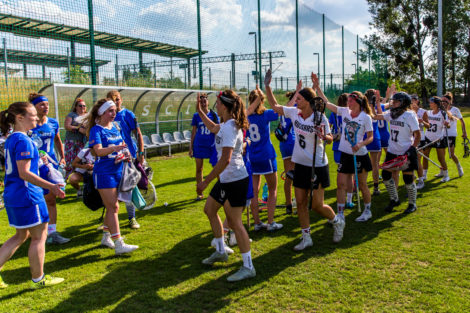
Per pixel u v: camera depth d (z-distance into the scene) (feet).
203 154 20.79
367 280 10.32
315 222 16.11
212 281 10.62
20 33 32.99
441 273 10.60
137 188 14.29
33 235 10.39
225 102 10.44
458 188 21.08
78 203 20.54
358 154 15.53
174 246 13.56
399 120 16.66
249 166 13.97
